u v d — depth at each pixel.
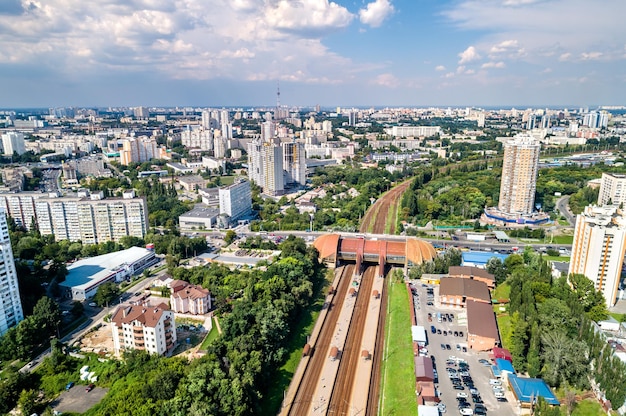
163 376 190.50
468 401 194.88
